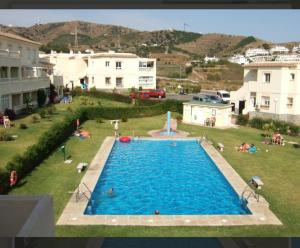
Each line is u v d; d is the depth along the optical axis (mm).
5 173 18672
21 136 30219
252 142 33812
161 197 20219
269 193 19781
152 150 31516
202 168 26219
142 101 55125
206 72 111250
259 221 15789
